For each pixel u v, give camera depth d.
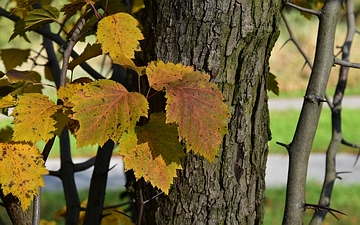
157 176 1.31
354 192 5.71
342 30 10.29
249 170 1.43
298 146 1.50
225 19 1.39
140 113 1.27
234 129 1.42
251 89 1.42
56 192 5.75
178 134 1.30
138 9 1.70
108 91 1.28
